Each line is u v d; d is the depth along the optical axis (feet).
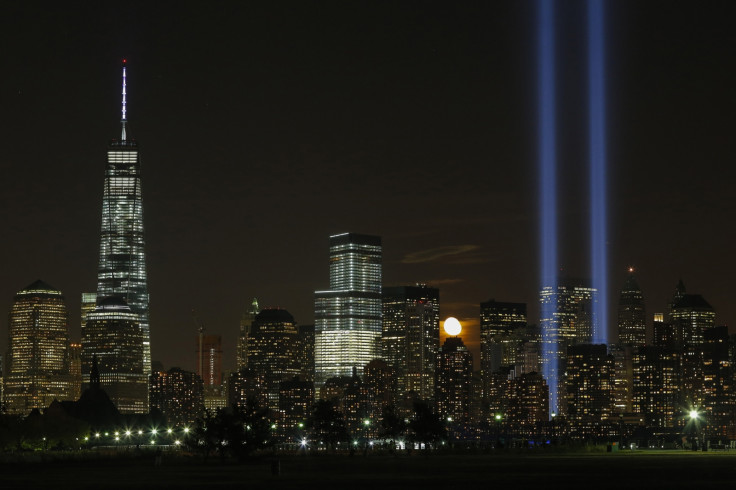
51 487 550.77
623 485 504.84
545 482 535.19
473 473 628.28
